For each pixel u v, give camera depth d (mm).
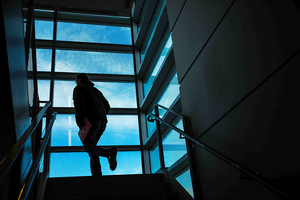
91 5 7203
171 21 4223
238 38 2508
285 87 1939
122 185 3625
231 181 2562
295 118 1846
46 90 6996
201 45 3219
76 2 7074
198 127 3254
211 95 2984
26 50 2434
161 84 6426
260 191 2178
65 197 3414
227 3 2688
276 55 2025
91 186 3527
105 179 3953
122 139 6910
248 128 2348
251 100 2314
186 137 3143
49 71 7211
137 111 7289
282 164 1947
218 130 2824
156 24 6543
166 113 5625
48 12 8031
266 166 2119
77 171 6277
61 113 6797
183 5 3791
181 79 3785
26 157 2467
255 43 2260
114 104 7285
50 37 7738
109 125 7031
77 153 6480
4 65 1682
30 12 2658
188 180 4977
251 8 2320
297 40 1834
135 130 7094
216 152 2430
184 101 3668
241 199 2420
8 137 1947
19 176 2211
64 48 7703
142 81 7691
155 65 7020
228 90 2656
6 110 1807
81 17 8234
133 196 3250
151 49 6902
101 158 6586
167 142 5910
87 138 3920
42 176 3723
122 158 6715
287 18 1921
